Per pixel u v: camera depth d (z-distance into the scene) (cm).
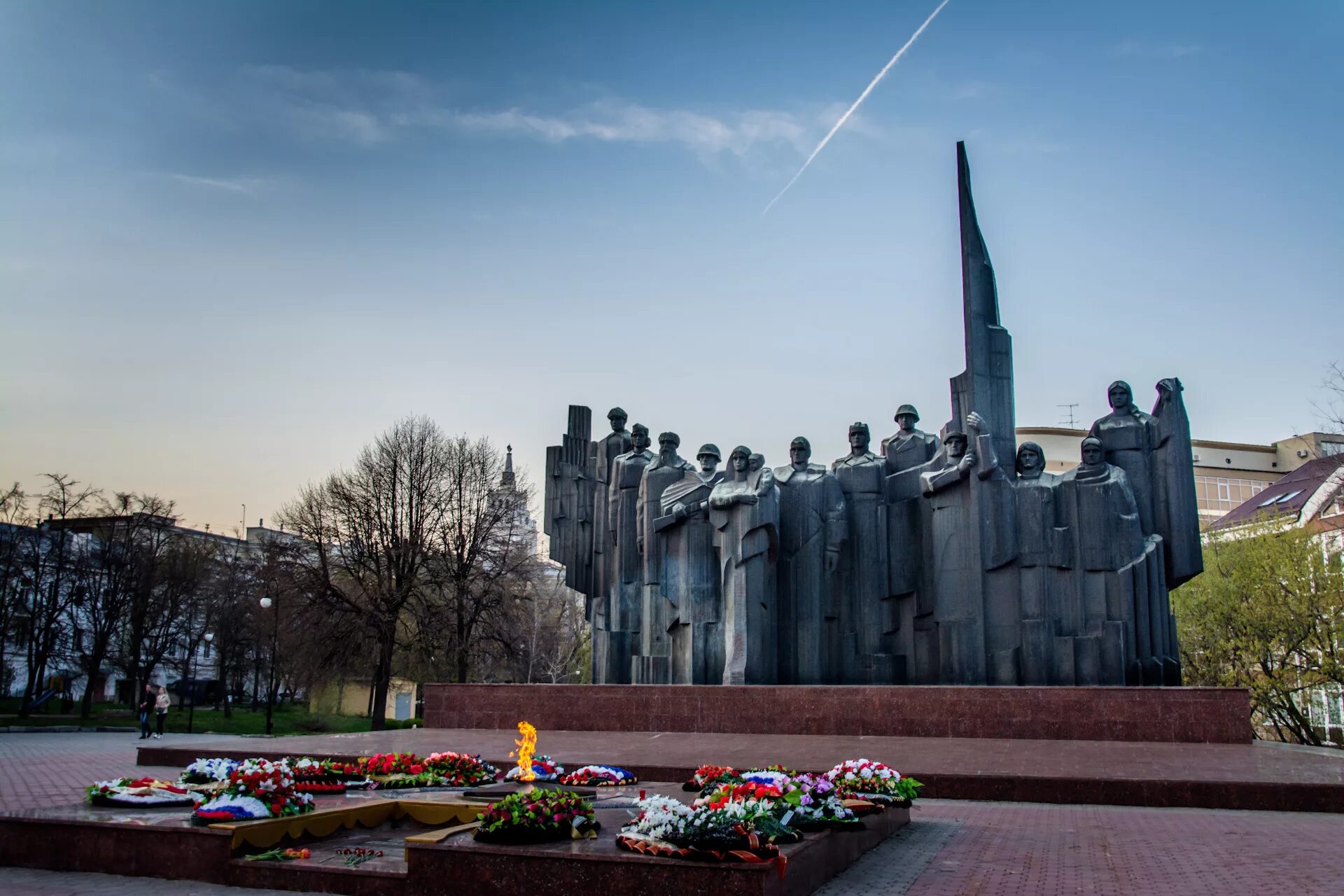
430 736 2539
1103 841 1307
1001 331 2586
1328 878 1055
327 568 5194
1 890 1076
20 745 3569
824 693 2377
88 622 6675
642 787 1705
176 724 5784
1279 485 6078
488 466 5350
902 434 2714
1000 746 2073
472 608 5225
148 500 6294
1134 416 2505
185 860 1127
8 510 5947
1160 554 2427
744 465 2716
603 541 3122
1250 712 2105
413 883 1027
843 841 1141
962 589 2492
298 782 1445
